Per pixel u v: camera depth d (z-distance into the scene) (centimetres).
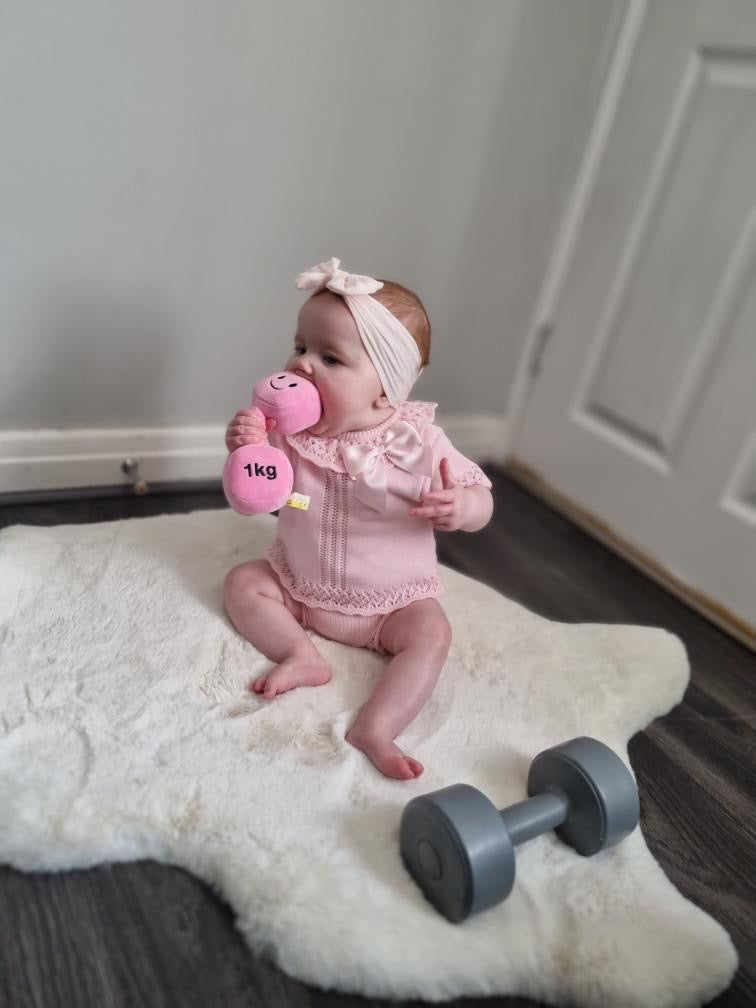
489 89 137
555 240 159
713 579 135
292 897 67
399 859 73
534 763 81
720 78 130
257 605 96
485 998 67
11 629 92
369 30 121
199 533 117
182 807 74
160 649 93
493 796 82
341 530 93
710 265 133
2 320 116
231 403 141
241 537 118
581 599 134
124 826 71
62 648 91
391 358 87
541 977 67
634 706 101
